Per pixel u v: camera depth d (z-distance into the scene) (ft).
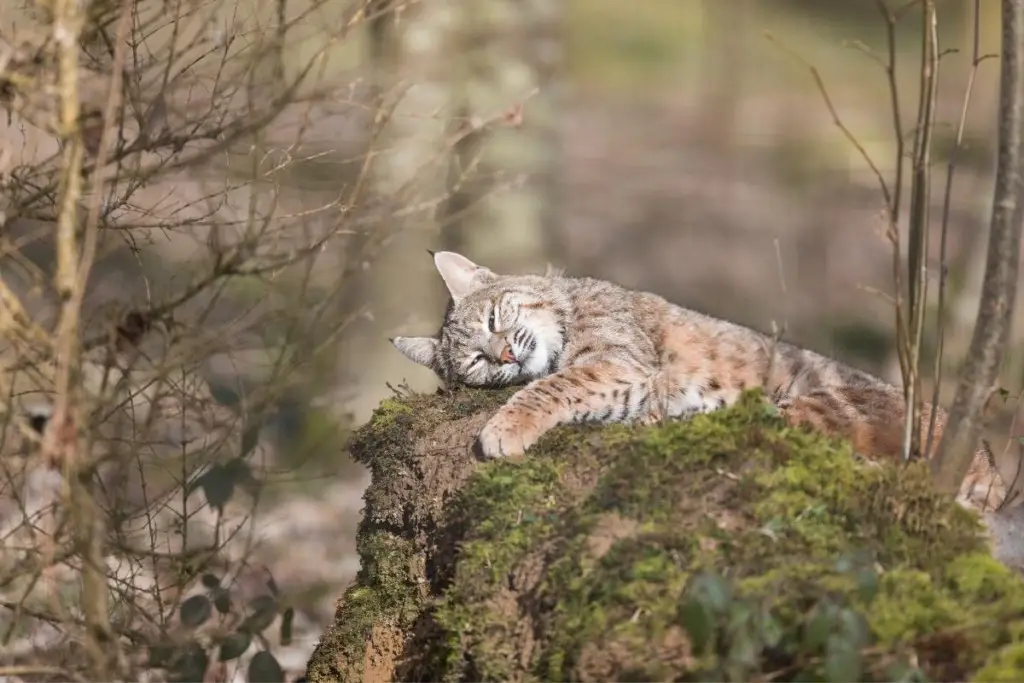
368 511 32.19
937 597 18.53
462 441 30.40
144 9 26.17
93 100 24.36
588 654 19.10
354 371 51.78
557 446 26.96
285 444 54.65
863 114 102.94
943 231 24.64
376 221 25.64
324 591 33.65
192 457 29.91
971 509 22.84
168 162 25.00
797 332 71.36
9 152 25.57
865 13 119.96
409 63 46.96
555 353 36.11
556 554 22.15
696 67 119.34
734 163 98.73
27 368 22.86
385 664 28.71
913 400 24.29
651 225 87.15
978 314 23.40
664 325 35.55
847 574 18.60
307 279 23.88
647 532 20.67
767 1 124.16
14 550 26.13
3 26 25.48
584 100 111.55
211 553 25.99
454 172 50.11
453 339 37.88
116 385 24.64
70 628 23.76
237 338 24.54
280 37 23.93
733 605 17.65
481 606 22.79
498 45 52.75
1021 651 17.53
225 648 23.41
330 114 27.27
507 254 54.65
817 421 30.37
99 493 27.22
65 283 21.38
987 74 93.09
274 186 25.39
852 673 17.08
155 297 27.89
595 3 130.21
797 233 84.94
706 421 23.66
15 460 29.32
